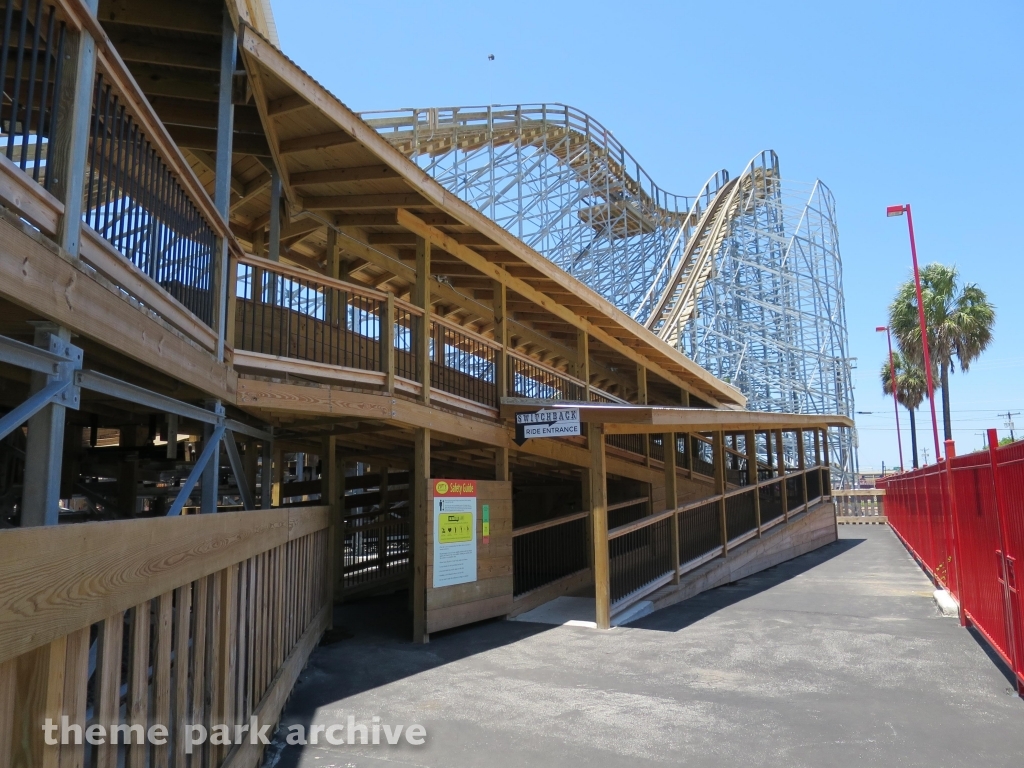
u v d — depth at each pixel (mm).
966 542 7992
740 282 39531
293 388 6762
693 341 33406
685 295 30297
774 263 39594
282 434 9258
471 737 4789
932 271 34219
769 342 37406
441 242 10062
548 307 12641
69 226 3201
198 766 3020
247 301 6871
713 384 19938
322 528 8086
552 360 17031
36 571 1735
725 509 13719
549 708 5426
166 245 4656
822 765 4258
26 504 3209
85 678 2068
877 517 29984
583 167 29156
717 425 12766
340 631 8547
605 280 31094
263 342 7145
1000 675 6191
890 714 5184
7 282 2646
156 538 2516
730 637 8031
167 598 2680
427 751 4543
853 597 10844
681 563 12023
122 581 2242
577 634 8344
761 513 16500
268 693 4555
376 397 7715
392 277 12859
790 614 9477
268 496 8461
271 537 4613
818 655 7059
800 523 18047
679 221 39219
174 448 6523
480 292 13328
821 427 21672
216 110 8484
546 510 16625
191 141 8828
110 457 6754
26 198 2883
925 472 13281
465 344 10641
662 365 17781
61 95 3230
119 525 2217
